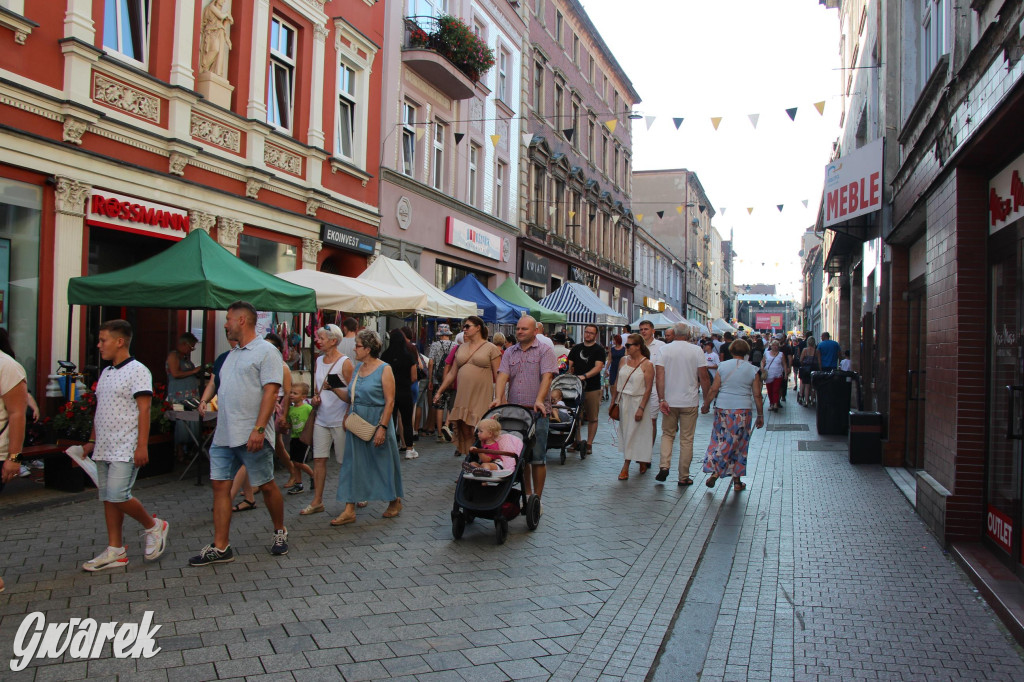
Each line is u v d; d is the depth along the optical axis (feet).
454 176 65.62
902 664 12.91
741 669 12.76
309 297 30.94
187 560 17.74
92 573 16.57
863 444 34.81
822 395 46.70
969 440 19.62
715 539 21.24
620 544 20.31
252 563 17.66
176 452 30.40
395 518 22.62
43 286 28.58
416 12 58.95
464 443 29.76
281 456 26.03
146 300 26.11
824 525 22.82
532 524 21.49
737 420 27.71
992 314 19.16
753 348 67.21
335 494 26.02
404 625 14.15
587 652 13.23
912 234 32.60
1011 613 14.29
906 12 32.96
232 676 11.76
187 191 35.42
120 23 32.78
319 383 23.44
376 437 21.39
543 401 22.43
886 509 25.03
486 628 14.16
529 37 85.15
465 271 70.49
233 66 39.11
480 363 28.73
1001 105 15.56
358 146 50.88
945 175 21.45
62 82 29.14
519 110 81.71
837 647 13.66
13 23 26.89
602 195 116.26
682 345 28.96
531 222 84.84
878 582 17.38
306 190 44.55
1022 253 16.97
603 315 69.97
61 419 24.44
